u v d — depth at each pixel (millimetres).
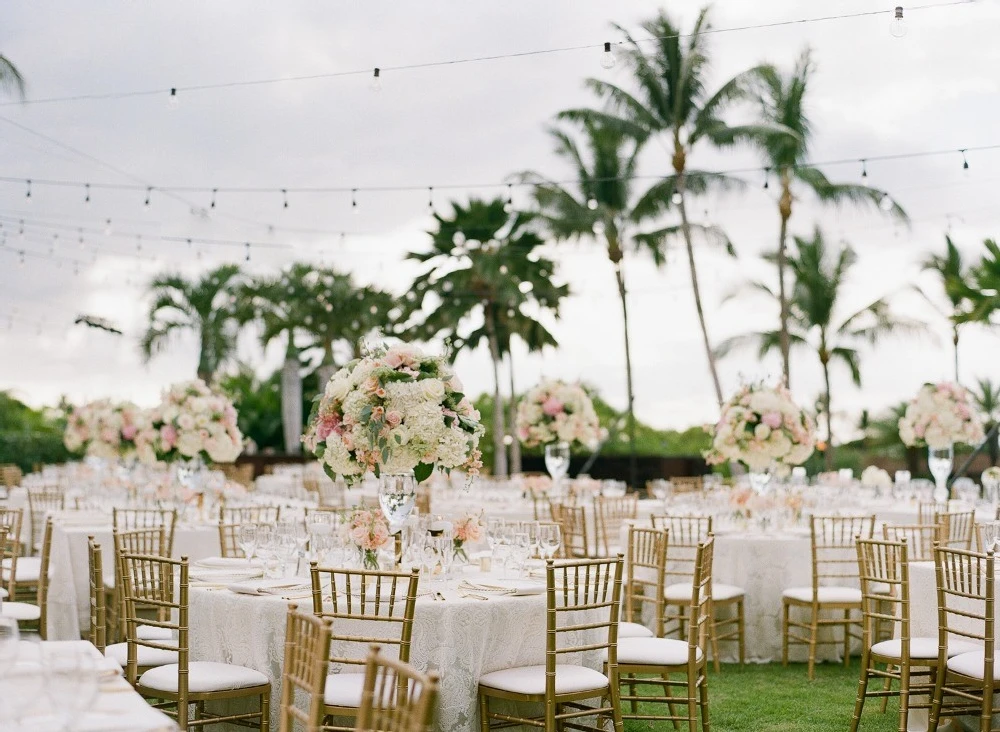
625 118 21781
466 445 5398
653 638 5855
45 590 7031
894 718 6453
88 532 8273
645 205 22625
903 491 12352
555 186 24375
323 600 4977
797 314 24562
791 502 9000
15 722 2572
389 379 5320
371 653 2758
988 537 5984
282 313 25531
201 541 8344
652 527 7840
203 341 24531
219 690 4781
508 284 27094
